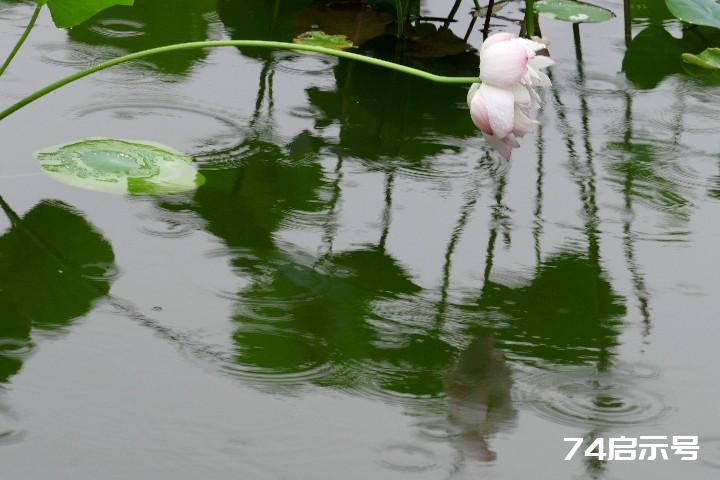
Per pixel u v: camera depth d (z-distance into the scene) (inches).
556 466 82.7
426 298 106.5
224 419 85.6
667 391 93.7
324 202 123.3
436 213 122.8
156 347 95.0
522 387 93.2
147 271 106.7
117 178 123.5
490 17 182.4
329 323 101.0
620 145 143.6
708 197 130.8
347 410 88.1
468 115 150.9
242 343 96.7
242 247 112.5
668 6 177.0
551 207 126.0
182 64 157.6
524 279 110.7
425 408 89.2
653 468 83.3
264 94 150.4
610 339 101.3
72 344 94.3
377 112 148.9
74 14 122.9
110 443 81.7
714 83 166.7
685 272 113.6
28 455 79.5
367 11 183.9
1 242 109.1
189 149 132.4
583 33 183.8
